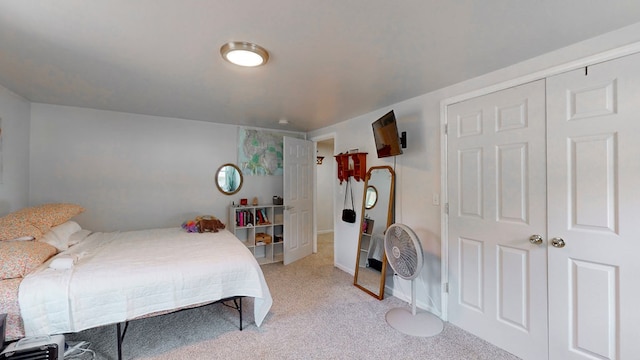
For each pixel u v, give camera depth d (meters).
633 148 1.51
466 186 2.34
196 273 2.06
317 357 1.99
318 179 6.76
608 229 1.59
